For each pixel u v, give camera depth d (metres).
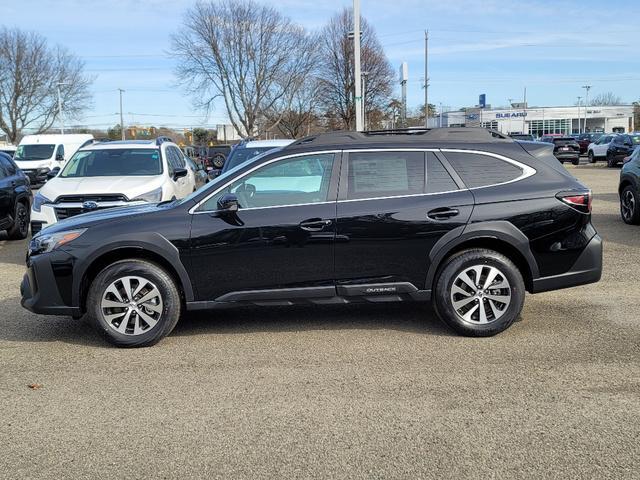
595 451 3.52
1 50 57.19
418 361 4.96
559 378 4.55
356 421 3.96
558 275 5.54
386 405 4.18
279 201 5.50
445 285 5.43
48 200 9.20
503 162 5.57
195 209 5.51
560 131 89.19
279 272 5.45
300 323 6.09
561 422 3.87
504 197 5.44
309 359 5.08
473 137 5.68
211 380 4.69
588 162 40.44
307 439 3.74
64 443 3.77
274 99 45.50
